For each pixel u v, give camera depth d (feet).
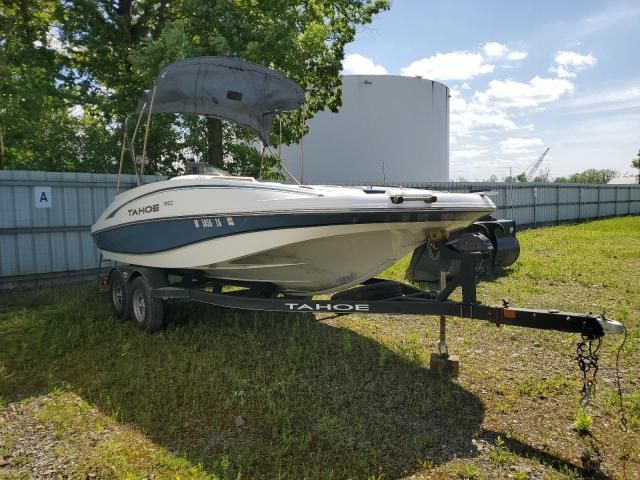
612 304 23.95
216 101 20.47
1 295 26.40
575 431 11.76
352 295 15.84
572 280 29.81
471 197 15.10
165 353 16.70
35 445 10.98
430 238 14.87
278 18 43.75
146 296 18.88
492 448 10.96
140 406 12.78
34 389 14.06
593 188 94.38
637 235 57.36
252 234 15.29
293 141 48.65
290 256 15.85
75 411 12.52
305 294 18.39
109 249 22.71
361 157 108.06
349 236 14.55
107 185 31.96
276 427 11.52
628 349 17.33
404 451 10.75
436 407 12.84
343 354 16.57
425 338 18.66
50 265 29.66
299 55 44.14
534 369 15.61
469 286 13.79
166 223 18.29
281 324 20.04
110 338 18.44
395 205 13.46
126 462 10.23
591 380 12.23
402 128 111.45
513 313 12.64
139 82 47.39
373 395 13.51
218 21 39.60
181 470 9.93
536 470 10.16
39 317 21.24
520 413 12.65
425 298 15.52
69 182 30.27
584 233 60.59
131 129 45.98
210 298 17.21
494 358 16.53
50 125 51.03
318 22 49.85
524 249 44.42
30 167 49.26
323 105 55.16
